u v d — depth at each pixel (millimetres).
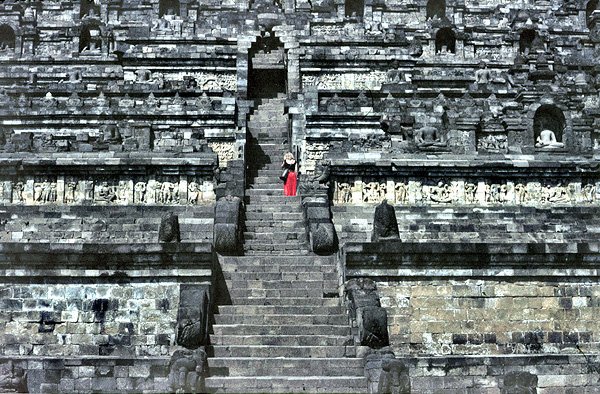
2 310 28141
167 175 39938
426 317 28891
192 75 55188
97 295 28359
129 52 55250
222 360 25422
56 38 60906
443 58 59094
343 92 49312
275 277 30438
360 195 39625
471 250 29109
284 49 57031
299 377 24797
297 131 45875
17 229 36156
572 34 62312
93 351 27844
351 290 27766
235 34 57562
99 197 39656
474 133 44812
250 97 54969
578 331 29141
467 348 28688
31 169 39406
